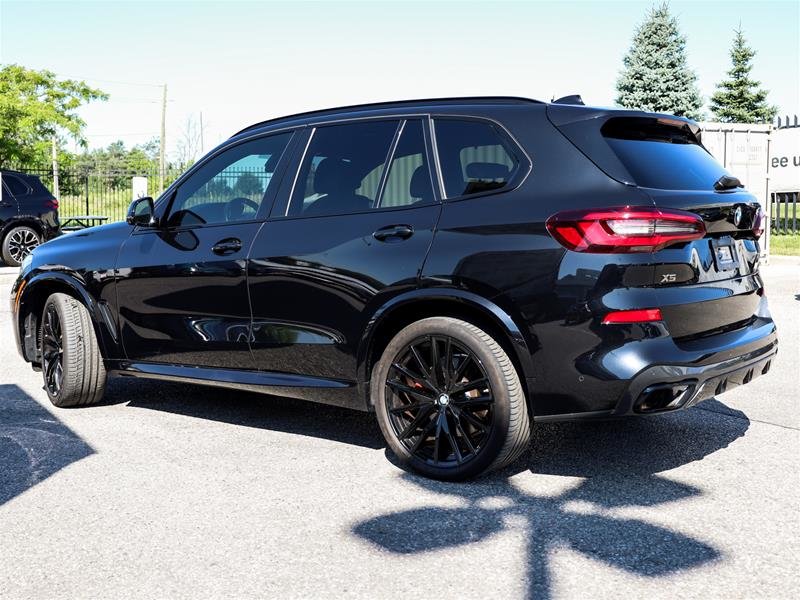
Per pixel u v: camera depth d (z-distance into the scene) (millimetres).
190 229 4785
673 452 4270
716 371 3580
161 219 4957
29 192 16109
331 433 4738
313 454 4320
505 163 3787
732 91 38500
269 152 4621
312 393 4277
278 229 4383
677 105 37719
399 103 4297
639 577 2805
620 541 3117
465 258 3695
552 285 3502
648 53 38125
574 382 3498
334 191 4281
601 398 3463
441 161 3969
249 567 2928
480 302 3646
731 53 38438
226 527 3311
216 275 4562
